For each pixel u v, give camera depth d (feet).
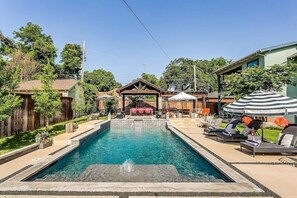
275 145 25.59
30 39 144.25
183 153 34.83
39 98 36.50
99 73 169.78
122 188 16.19
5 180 18.02
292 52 57.67
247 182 17.24
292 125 27.55
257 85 49.80
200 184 16.94
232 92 55.57
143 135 54.24
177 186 16.56
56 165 25.98
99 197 14.89
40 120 50.83
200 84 166.50
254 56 60.49
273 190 15.70
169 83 177.99
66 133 43.73
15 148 30.68
